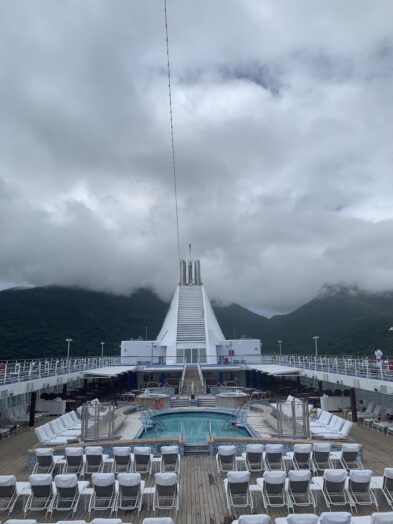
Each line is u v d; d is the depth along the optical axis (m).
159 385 33.25
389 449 14.34
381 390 17.06
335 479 9.13
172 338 44.72
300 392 27.59
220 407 23.70
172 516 8.91
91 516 8.94
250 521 6.40
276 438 14.27
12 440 16.48
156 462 12.12
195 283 58.09
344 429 14.57
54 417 22.08
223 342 46.06
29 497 9.21
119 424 18.36
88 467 11.42
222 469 11.66
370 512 8.90
